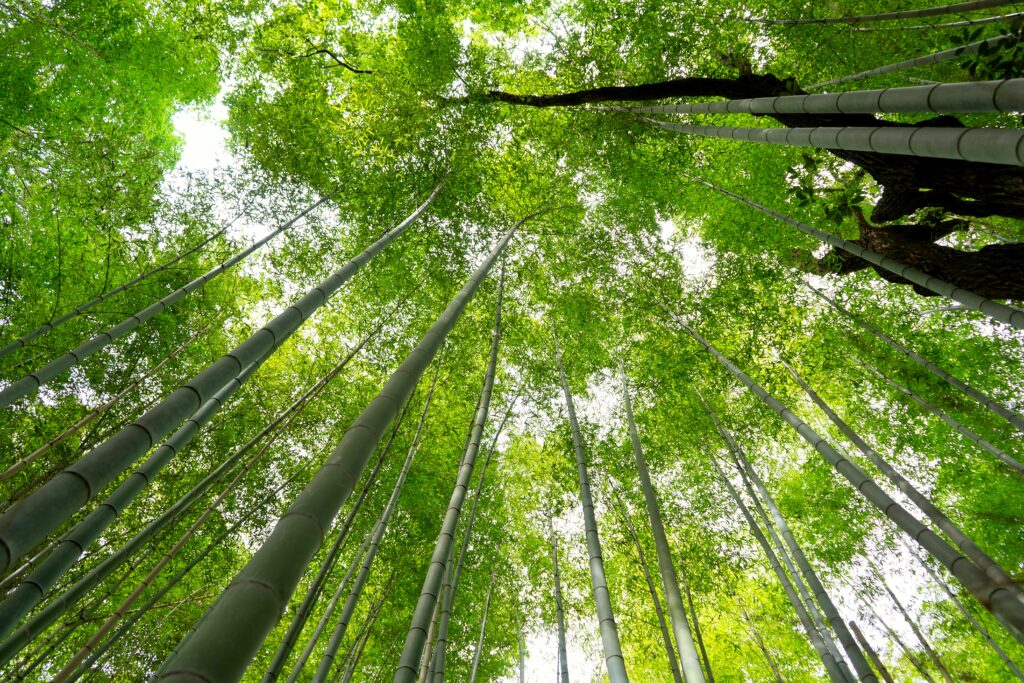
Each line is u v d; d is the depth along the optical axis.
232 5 7.32
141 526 6.10
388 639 6.89
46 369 4.19
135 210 6.71
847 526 7.12
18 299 6.01
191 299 7.31
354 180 7.54
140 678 5.87
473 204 7.66
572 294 8.26
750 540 7.39
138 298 6.72
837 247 4.94
